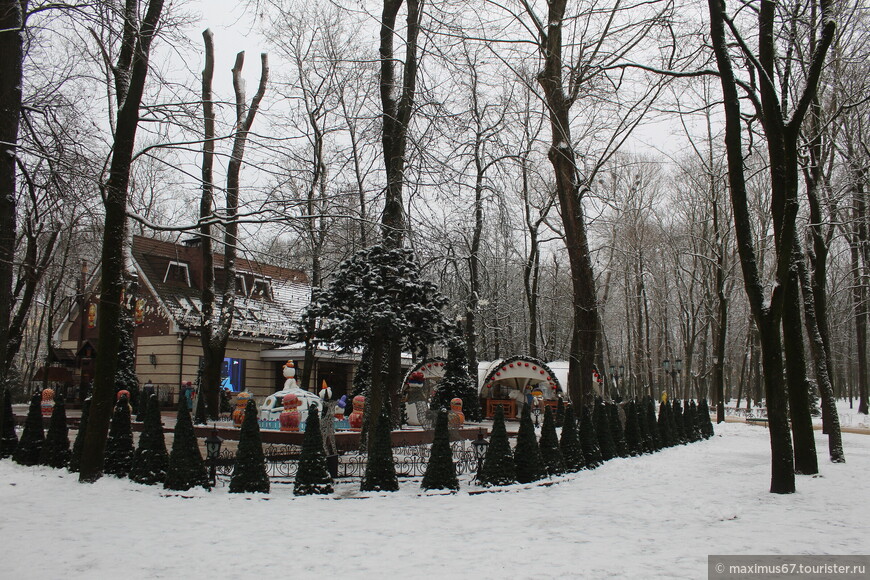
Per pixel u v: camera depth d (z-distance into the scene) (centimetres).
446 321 1312
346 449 1480
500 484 1080
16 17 862
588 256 1678
